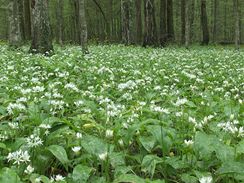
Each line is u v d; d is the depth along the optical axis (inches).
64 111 41.6
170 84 67.6
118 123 34.0
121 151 30.3
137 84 58.4
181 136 32.6
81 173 24.2
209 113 42.3
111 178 26.8
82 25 119.9
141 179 22.7
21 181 21.9
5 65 83.4
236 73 85.4
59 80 60.5
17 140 28.7
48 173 28.9
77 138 28.7
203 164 27.1
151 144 29.0
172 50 170.9
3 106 42.6
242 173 23.4
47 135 30.0
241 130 29.5
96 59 102.7
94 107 41.0
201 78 73.5
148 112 39.0
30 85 57.1
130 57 117.6
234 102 47.8
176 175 27.1
